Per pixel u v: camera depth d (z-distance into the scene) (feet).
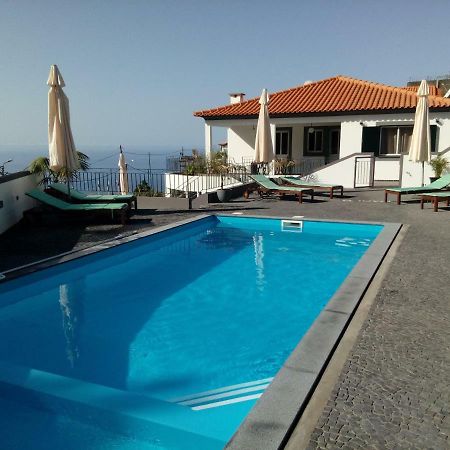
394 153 66.69
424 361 12.19
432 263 22.43
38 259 25.14
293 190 48.06
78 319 19.40
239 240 34.19
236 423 11.60
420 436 8.95
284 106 75.05
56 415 11.44
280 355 15.94
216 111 77.30
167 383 14.05
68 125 37.65
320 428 9.25
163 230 32.40
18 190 37.45
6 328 18.57
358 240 33.30
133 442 10.52
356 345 13.21
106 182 54.24
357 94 76.69
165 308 20.68
